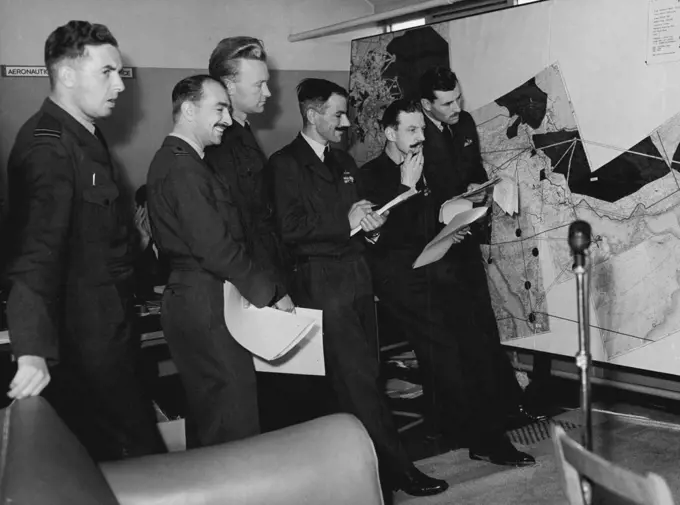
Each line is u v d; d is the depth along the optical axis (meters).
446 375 3.51
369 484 1.69
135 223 3.49
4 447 1.40
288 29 4.39
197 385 2.57
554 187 3.49
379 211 2.89
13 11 3.52
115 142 3.85
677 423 3.46
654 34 3.12
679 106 3.08
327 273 2.94
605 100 3.29
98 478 1.43
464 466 3.21
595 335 3.45
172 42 3.97
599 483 1.33
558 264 3.51
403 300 3.50
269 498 1.61
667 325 3.19
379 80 4.03
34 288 2.09
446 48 3.78
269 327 2.47
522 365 3.79
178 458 1.66
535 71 3.49
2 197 3.51
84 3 3.70
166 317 2.58
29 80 3.57
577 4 3.34
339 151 3.16
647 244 3.22
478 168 3.71
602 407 3.71
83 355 2.38
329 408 3.64
